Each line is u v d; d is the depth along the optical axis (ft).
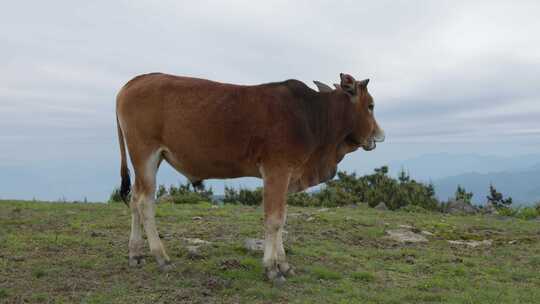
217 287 12.19
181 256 14.58
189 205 25.18
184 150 12.96
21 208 21.35
